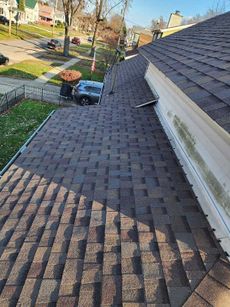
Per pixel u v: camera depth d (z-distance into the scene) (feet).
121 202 13.41
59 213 13.20
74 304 8.53
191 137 16.94
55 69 101.19
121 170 16.71
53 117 28.84
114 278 9.20
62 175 16.93
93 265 9.85
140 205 12.98
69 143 22.12
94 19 166.91
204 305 7.95
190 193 13.71
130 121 26.68
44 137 23.47
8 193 15.49
